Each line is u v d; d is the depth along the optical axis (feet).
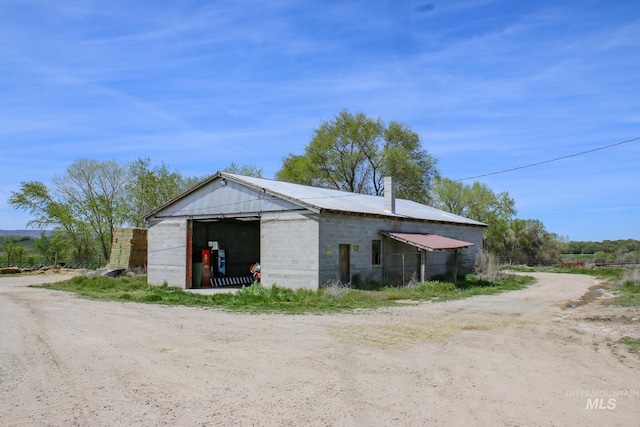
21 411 20.58
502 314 49.70
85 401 21.81
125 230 107.34
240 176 81.92
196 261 88.53
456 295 68.80
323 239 69.15
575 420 19.49
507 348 32.40
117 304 56.95
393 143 169.68
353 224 75.61
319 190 92.22
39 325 41.24
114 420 19.56
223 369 26.86
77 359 29.25
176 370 26.73
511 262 171.22
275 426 18.89
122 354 30.45
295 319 44.88
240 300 59.11
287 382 24.48
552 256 193.88
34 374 26.08
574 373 26.23
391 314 48.62
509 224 182.39
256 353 30.60
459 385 23.98
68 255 172.96
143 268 106.22
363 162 170.71
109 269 104.63
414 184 164.45
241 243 100.94
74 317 46.03
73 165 160.45
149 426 18.93
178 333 37.50
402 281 86.33
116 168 163.63
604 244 271.69
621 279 89.30
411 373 26.07
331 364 27.89
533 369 26.99
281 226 72.18
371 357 29.55
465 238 114.21
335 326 40.75
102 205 162.09
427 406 21.02
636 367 27.63
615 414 20.16
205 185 81.87
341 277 73.10
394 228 86.22
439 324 42.27
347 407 20.90
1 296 66.13
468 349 31.96
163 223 86.79
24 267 144.66
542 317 47.62
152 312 49.80
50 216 158.30
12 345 33.14
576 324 43.04
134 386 23.93
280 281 71.67
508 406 21.03
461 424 19.03
